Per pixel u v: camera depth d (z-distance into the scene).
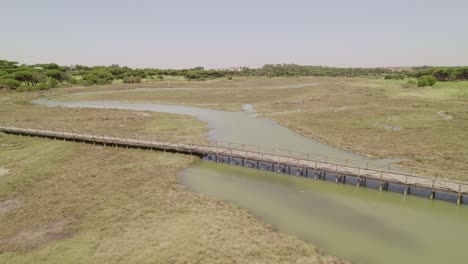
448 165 31.84
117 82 146.88
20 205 22.94
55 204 22.97
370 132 46.62
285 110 69.38
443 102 72.50
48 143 40.53
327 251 17.31
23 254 16.89
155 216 20.91
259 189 26.75
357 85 126.94
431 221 21.11
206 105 78.00
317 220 21.11
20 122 54.38
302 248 17.28
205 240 17.84
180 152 36.66
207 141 41.78
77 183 27.14
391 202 24.23
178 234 18.52
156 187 26.27
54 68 158.62
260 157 31.97
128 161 33.66
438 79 130.50
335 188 27.14
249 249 16.97
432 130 46.78
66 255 16.66
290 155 35.91
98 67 197.00
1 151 36.88
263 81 163.50
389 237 18.95
